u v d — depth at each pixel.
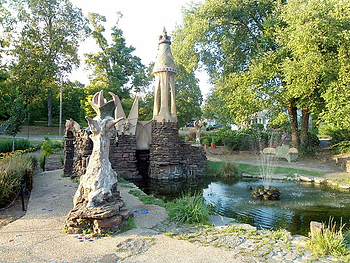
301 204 9.12
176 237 5.52
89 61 33.75
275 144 23.53
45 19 34.16
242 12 18.97
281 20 17.38
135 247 5.00
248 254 4.76
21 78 32.31
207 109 36.84
